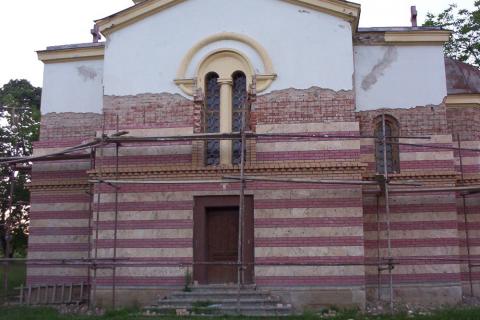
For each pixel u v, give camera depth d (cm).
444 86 1656
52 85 1859
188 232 1514
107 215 1551
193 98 1577
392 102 1664
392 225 1591
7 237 1820
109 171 1561
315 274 1445
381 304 1516
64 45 1872
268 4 1586
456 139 1717
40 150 1819
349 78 1527
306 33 1562
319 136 1417
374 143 1647
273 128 1529
